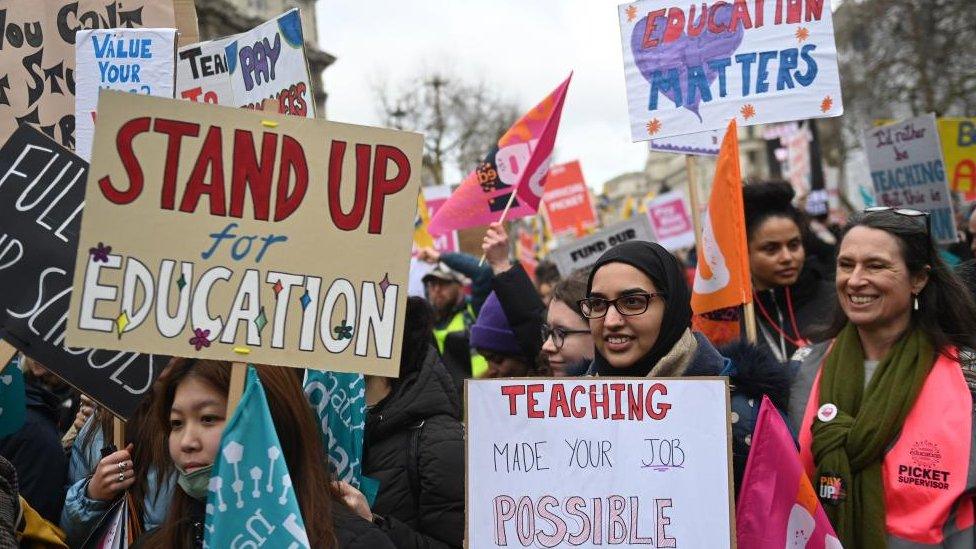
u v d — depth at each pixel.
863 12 25.78
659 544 2.95
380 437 3.67
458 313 8.01
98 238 2.58
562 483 3.00
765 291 5.19
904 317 3.43
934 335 3.35
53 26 4.54
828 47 4.99
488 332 5.04
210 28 29.52
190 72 4.78
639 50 5.19
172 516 2.77
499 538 2.99
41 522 3.19
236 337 2.63
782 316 5.15
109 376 3.20
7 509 2.94
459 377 6.18
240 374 2.63
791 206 5.22
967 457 3.13
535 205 6.26
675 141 5.45
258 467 2.48
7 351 3.16
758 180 5.24
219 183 2.66
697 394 2.99
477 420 3.04
